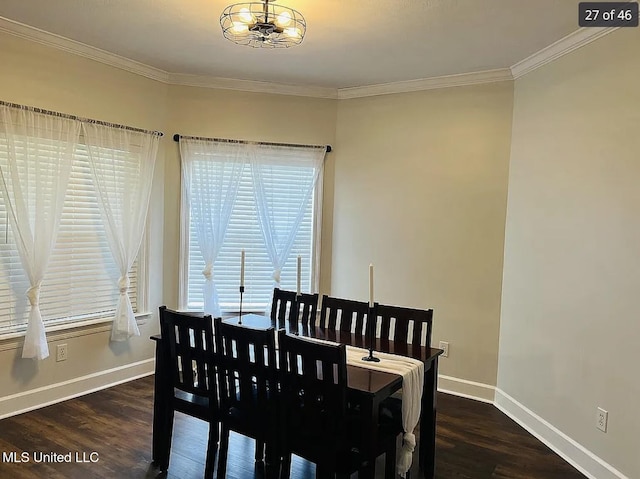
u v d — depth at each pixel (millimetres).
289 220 4582
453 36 3148
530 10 2709
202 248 4387
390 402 2721
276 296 3561
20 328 3396
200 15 2961
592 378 2836
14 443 2971
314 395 2215
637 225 2518
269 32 2604
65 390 3668
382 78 4148
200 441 3102
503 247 3863
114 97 3861
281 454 2367
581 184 2963
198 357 2574
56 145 3453
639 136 2518
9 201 3221
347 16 2867
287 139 4531
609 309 2707
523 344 3555
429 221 4188
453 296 4094
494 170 3883
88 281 3828
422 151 4207
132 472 2705
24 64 3279
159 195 4297
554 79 3258
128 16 3000
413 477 2756
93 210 3830
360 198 4527
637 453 2498
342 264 4648
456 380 4098
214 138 4367
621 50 2650
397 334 2975
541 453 3088
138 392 3869
